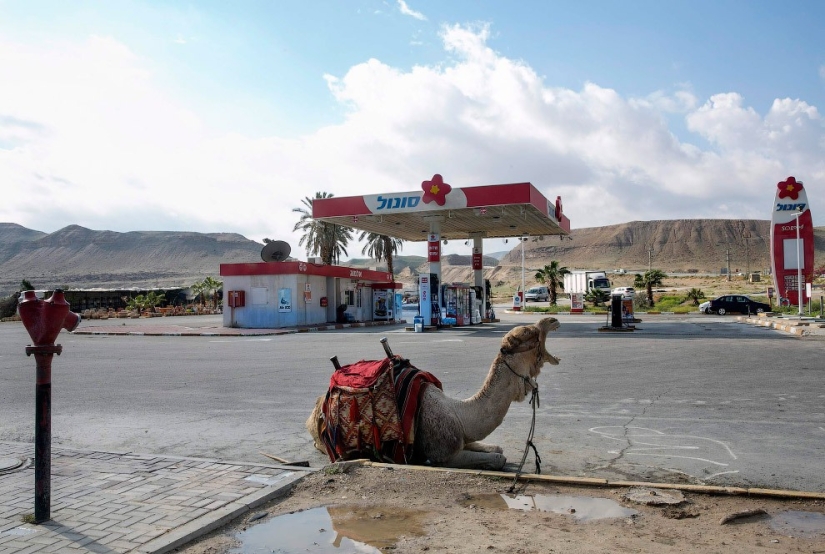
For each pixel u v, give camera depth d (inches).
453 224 1483.8
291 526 193.8
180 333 1179.9
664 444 298.2
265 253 1428.4
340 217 1320.1
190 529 186.2
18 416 393.1
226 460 281.4
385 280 1756.9
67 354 814.5
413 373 251.9
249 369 620.4
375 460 250.7
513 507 206.5
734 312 1861.5
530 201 1131.9
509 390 243.8
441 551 172.6
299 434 330.3
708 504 207.6
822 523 190.7
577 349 773.9
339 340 992.9
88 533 184.4
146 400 446.6
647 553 169.6
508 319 1683.1
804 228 1486.2
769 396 426.9
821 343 824.3
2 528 189.0
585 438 312.0
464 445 252.1
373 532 187.2
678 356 683.4
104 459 269.1
